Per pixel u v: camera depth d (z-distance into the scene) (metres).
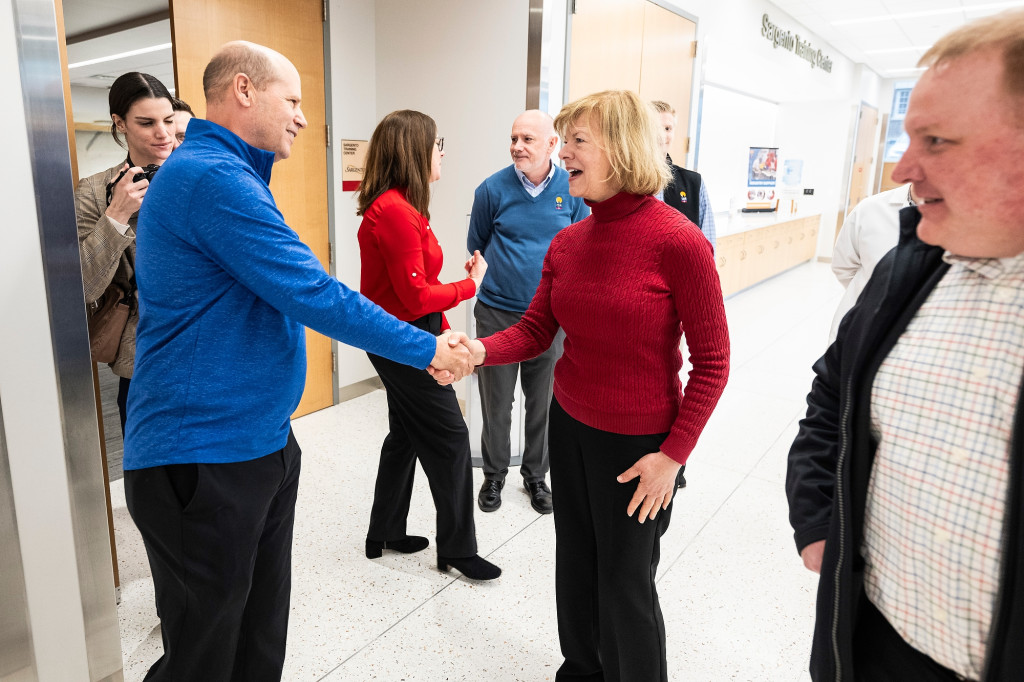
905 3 6.74
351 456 3.21
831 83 9.12
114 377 4.55
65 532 1.46
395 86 3.84
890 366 0.83
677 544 2.48
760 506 2.79
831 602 0.92
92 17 6.07
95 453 1.49
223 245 1.19
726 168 8.89
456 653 1.88
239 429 1.28
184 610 1.31
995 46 0.63
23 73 1.27
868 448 0.87
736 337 5.75
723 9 5.18
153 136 1.97
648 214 1.29
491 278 2.79
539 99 3.29
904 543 0.83
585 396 1.39
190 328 1.23
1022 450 0.69
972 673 0.79
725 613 2.08
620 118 1.24
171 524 1.27
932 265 0.82
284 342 1.34
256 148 1.34
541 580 2.24
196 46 2.96
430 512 2.71
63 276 1.38
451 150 3.69
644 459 1.34
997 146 0.65
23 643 1.43
